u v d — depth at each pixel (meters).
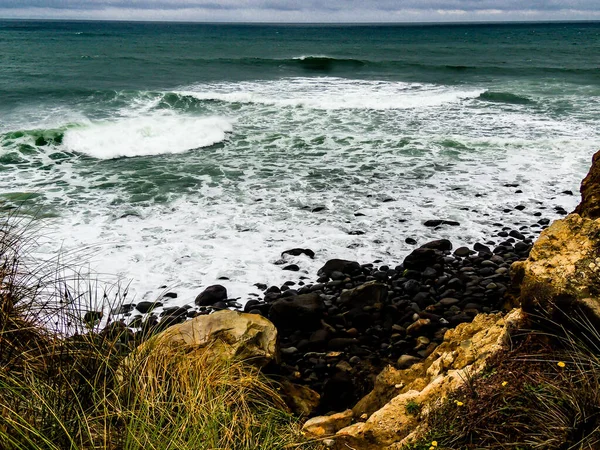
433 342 6.27
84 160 13.82
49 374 2.98
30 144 14.34
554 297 3.23
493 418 2.94
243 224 9.73
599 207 5.56
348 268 8.10
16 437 2.44
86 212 10.07
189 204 10.64
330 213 10.30
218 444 2.79
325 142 15.35
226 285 7.70
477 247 8.87
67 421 2.64
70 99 21.77
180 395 3.11
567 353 3.05
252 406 3.66
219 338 5.02
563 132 16.42
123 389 3.03
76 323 3.57
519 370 3.15
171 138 15.11
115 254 8.40
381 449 3.48
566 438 2.59
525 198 11.07
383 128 17.12
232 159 13.88
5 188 11.34
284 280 7.89
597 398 2.66
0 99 21.23
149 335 4.04
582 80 29.38
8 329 3.18
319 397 5.22
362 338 6.43
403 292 7.58
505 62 41.34
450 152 14.28
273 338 5.34
